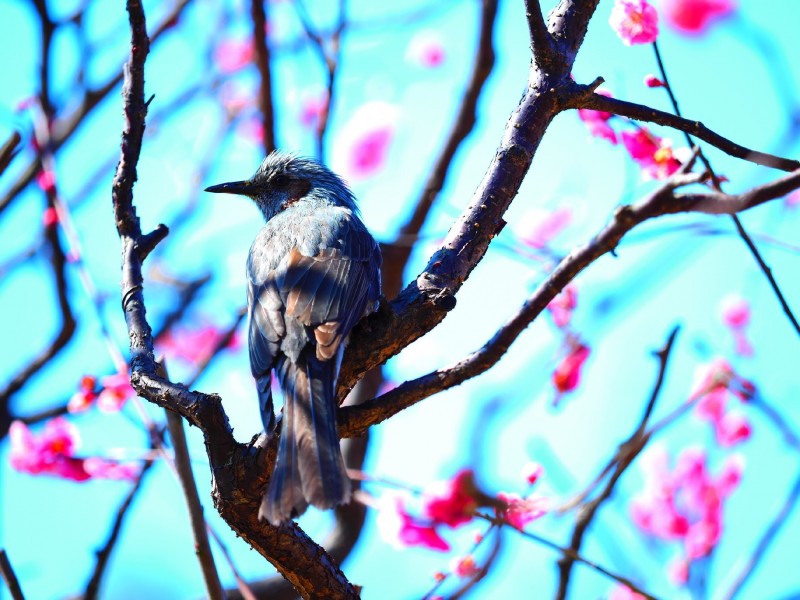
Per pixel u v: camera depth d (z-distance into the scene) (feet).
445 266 27.58
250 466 24.62
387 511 29.71
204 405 24.38
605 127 30.81
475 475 29.96
